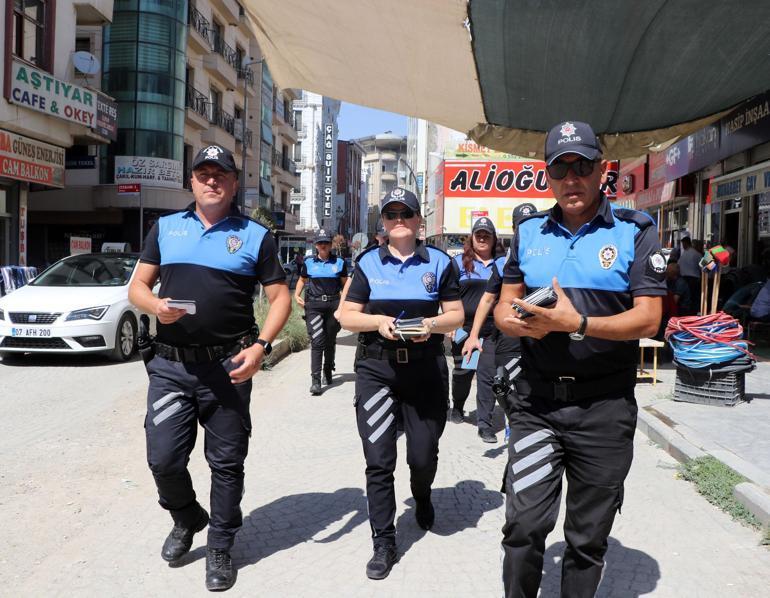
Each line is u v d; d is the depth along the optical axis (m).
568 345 2.51
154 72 29.80
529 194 17.22
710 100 9.45
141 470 4.99
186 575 3.37
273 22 8.95
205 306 3.26
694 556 3.63
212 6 34.97
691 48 8.01
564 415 2.55
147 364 3.41
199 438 5.96
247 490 4.61
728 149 11.70
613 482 2.53
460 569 3.47
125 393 7.76
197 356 3.29
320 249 8.16
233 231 3.36
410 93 10.59
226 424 3.31
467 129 11.89
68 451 5.46
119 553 3.61
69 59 19.34
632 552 3.69
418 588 3.27
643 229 2.51
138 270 3.45
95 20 21.00
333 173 71.69
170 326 3.29
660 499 4.50
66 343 9.41
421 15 7.84
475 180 17.19
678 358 7.07
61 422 6.41
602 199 2.61
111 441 5.75
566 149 2.50
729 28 7.43
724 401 6.83
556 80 9.17
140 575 3.37
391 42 8.82
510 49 8.45
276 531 3.93
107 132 20.44
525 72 9.08
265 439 5.96
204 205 3.33
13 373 9.04
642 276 2.46
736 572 3.44
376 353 3.63
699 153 13.30
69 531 3.89
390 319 3.52
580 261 2.54
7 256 18.02
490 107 10.55
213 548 3.29
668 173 15.65
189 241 3.33
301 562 3.53
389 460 3.54
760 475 4.56
